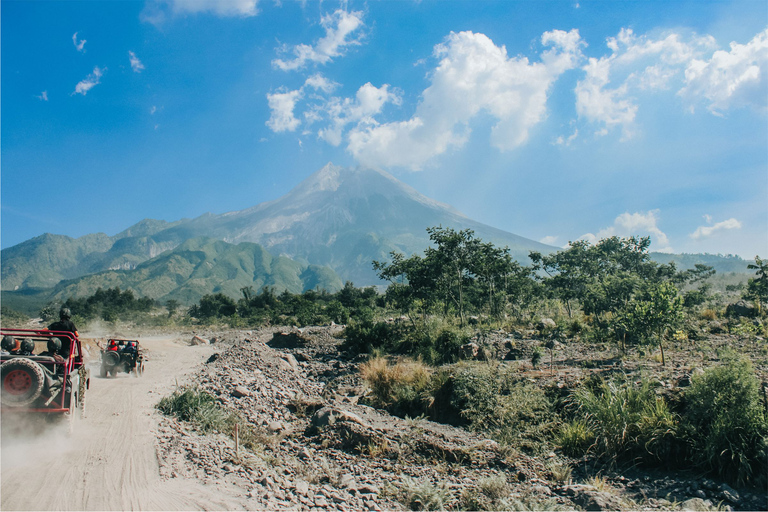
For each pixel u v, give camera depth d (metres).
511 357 18.00
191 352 25.61
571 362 15.36
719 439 7.36
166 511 4.97
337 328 36.44
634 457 8.14
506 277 38.22
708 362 12.54
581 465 8.27
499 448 8.91
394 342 24.52
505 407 10.83
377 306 66.00
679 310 13.82
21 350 7.11
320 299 94.38
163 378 15.16
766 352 13.71
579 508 6.30
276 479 6.66
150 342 32.41
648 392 9.47
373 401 13.55
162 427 8.40
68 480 5.59
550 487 7.29
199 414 9.51
